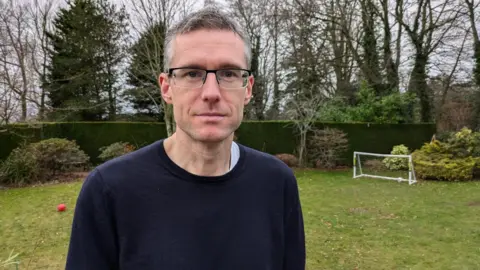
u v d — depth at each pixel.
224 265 0.91
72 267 0.88
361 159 12.62
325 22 14.14
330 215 5.93
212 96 0.86
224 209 0.93
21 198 7.55
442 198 7.16
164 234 0.88
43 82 15.41
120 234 0.89
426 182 9.21
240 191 0.97
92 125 13.30
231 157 1.02
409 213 5.97
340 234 4.91
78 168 11.48
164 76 0.97
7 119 9.43
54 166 10.30
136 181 0.91
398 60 14.26
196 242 0.89
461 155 9.70
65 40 17.28
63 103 16.91
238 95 0.92
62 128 12.90
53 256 4.21
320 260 4.02
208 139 0.88
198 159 0.92
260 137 13.20
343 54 14.93
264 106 17.77
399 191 7.98
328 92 15.51
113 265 0.92
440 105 15.61
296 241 1.14
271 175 1.04
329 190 8.21
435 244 4.48
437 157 9.86
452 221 5.46
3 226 5.47
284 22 15.27
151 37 11.86
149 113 17.70
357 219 5.67
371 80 14.12
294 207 1.12
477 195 7.40
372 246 4.43
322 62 14.42
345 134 12.16
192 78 0.90
